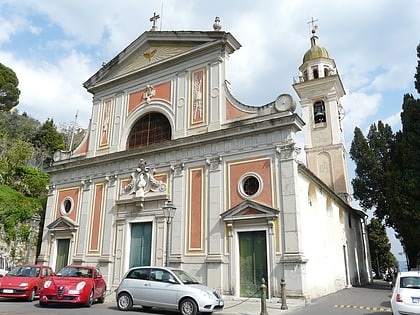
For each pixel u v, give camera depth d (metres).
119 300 11.71
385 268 46.06
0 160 29.67
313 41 33.56
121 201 19.00
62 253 20.98
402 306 8.88
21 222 23.66
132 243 18.22
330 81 30.05
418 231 19.98
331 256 19.77
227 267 14.70
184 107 18.95
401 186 20.58
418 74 23.62
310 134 29.94
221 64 18.39
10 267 22.02
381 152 29.55
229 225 14.99
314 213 17.48
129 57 22.70
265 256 14.12
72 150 23.39
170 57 20.30
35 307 11.45
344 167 28.59
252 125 15.77
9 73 54.06
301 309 11.83
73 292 11.69
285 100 15.43
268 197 14.66
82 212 20.66
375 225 47.25
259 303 12.93
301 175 15.89
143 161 19.06
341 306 12.85
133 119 20.98
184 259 15.95
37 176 30.23
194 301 10.32
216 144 16.88
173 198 17.34
